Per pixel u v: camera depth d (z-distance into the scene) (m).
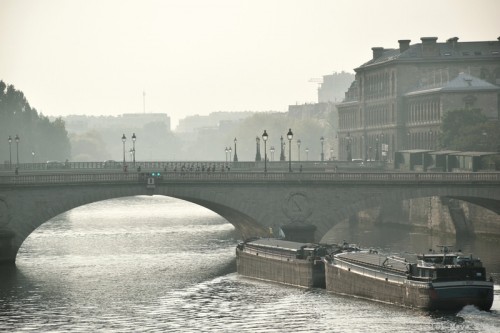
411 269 150.50
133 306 161.00
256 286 176.12
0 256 199.00
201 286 177.25
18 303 164.00
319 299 162.00
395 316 147.75
